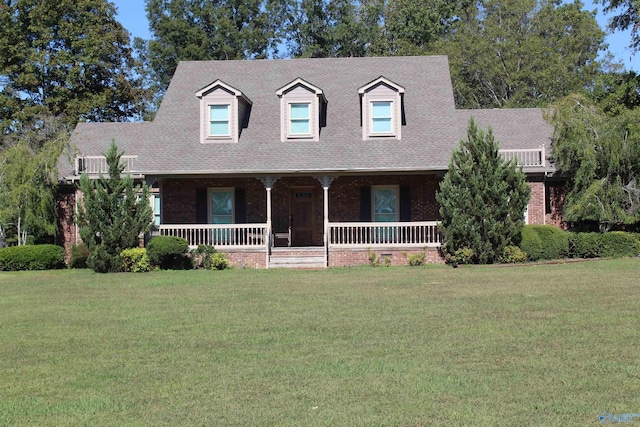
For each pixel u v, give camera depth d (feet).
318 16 187.93
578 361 33.53
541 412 26.37
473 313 47.67
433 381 30.73
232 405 28.14
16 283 73.51
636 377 30.68
